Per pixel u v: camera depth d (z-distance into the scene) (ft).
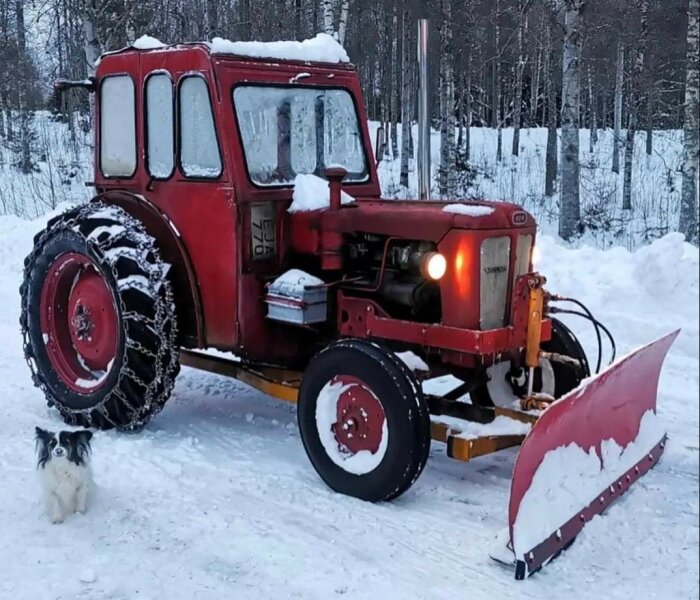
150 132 16.31
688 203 36.91
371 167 17.25
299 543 11.93
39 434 12.96
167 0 57.16
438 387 18.93
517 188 71.20
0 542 12.00
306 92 16.11
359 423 13.46
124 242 15.88
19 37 66.85
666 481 13.70
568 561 11.35
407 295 13.96
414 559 11.50
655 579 10.89
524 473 11.06
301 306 14.56
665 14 63.31
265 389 15.93
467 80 83.56
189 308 16.16
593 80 88.38
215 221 15.25
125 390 15.87
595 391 11.99
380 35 85.56
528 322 13.66
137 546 11.91
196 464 14.85
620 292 22.30
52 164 69.26
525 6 77.30
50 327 17.72
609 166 79.30
